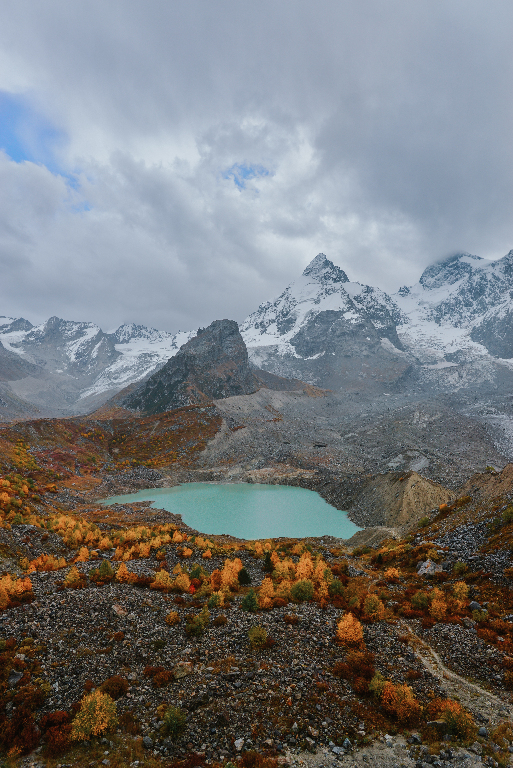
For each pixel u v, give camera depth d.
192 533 88.50
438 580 47.31
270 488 150.00
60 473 138.25
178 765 19.42
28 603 34.28
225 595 41.09
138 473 161.25
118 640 30.03
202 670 27.03
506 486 62.53
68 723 21.61
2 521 60.59
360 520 107.06
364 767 19.45
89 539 64.56
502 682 26.61
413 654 30.45
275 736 21.55
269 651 29.48
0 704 22.58
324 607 38.78
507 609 36.56
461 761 19.59
